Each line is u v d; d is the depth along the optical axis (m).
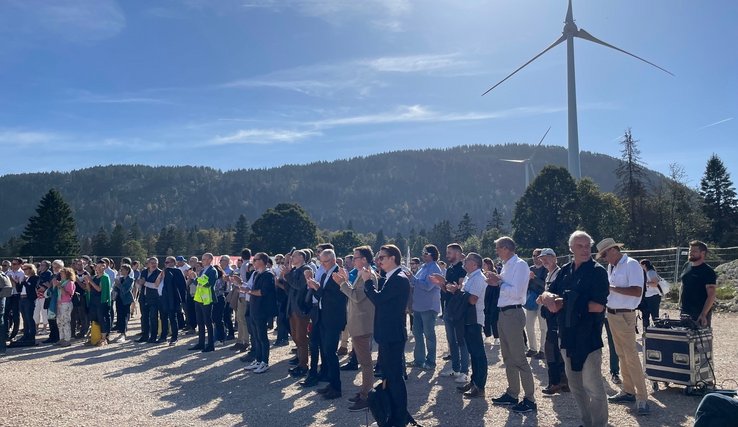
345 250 99.88
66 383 8.42
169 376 8.89
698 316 7.20
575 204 47.59
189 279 14.03
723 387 7.27
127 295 13.34
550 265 7.77
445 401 7.03
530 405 6.41
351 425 6.10
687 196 52.69
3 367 9.83
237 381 8.46
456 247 9.06
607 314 6.51
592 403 5.16
